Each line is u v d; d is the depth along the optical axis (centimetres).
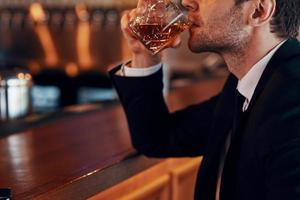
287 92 119
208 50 134
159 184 170
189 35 135
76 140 177
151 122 163
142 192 160
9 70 211
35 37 392
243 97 134
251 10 128
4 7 403
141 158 162
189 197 194
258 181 119
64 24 384
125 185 152
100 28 373
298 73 122
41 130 190
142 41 144
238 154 129
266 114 119
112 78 166
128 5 370
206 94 260
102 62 368
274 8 127
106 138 180
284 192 110
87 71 355
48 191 129
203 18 131
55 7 390
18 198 124
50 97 353
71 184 135
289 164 111
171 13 138
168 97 248
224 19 129
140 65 161
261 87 128
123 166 154
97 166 149
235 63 134
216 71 344
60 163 150
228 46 131
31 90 214
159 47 144
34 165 149
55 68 363
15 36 398
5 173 141
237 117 133
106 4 380
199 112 166
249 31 130
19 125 196
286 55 127
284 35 130
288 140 113
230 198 130
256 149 118
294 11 131
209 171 146
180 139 165
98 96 352
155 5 140
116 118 210
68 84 359
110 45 369
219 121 148
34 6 395
